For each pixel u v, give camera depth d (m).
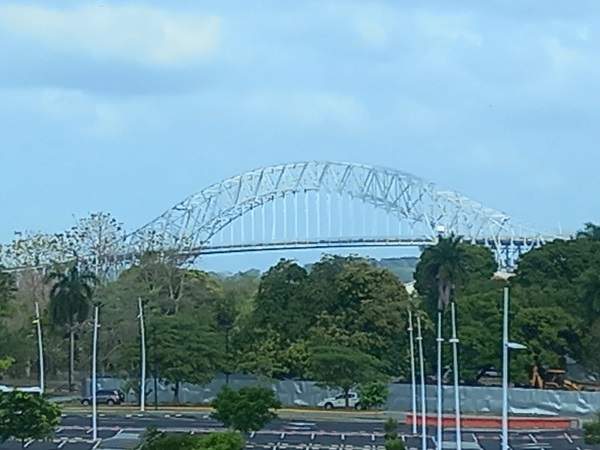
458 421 106.38
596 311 182.88
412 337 164.00
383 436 138.00
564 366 186.25
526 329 183.62
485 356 182.12
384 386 172.38
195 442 89.31
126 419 155.62
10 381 197.88
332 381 175.88
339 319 188.12
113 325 188.50
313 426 148.38
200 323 192.12
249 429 122.31
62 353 198.62
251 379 188.00
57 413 109.88
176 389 183.50
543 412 169.38
